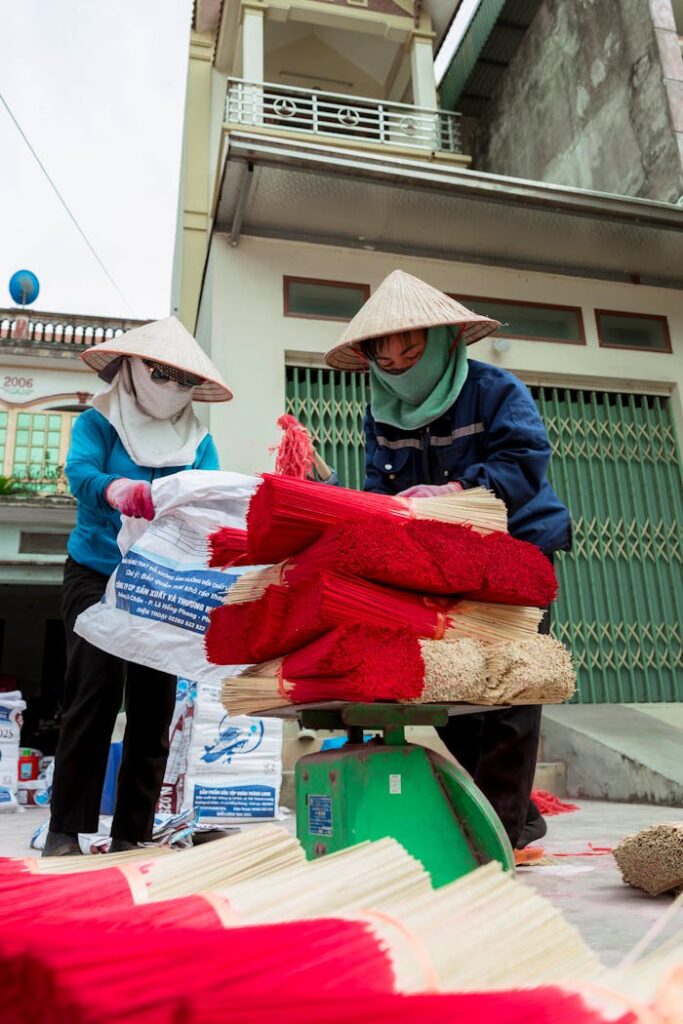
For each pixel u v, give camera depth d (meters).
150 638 2.19
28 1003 0.50
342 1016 0.51
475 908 0.73
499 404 2.25
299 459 2.08
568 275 7.14
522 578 1.62
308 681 1.52
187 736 4.19
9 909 0.83
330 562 1.54
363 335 2.15
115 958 0.51
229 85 8.02
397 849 0.92
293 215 6.45
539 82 9.89
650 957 0.61
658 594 6.69
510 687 1.55
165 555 2.27
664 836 1.92
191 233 8.96
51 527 10.95
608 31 8.66
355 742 1.77
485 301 6.93
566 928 0.74
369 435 2.51
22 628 16.00
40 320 14.30
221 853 1.00
